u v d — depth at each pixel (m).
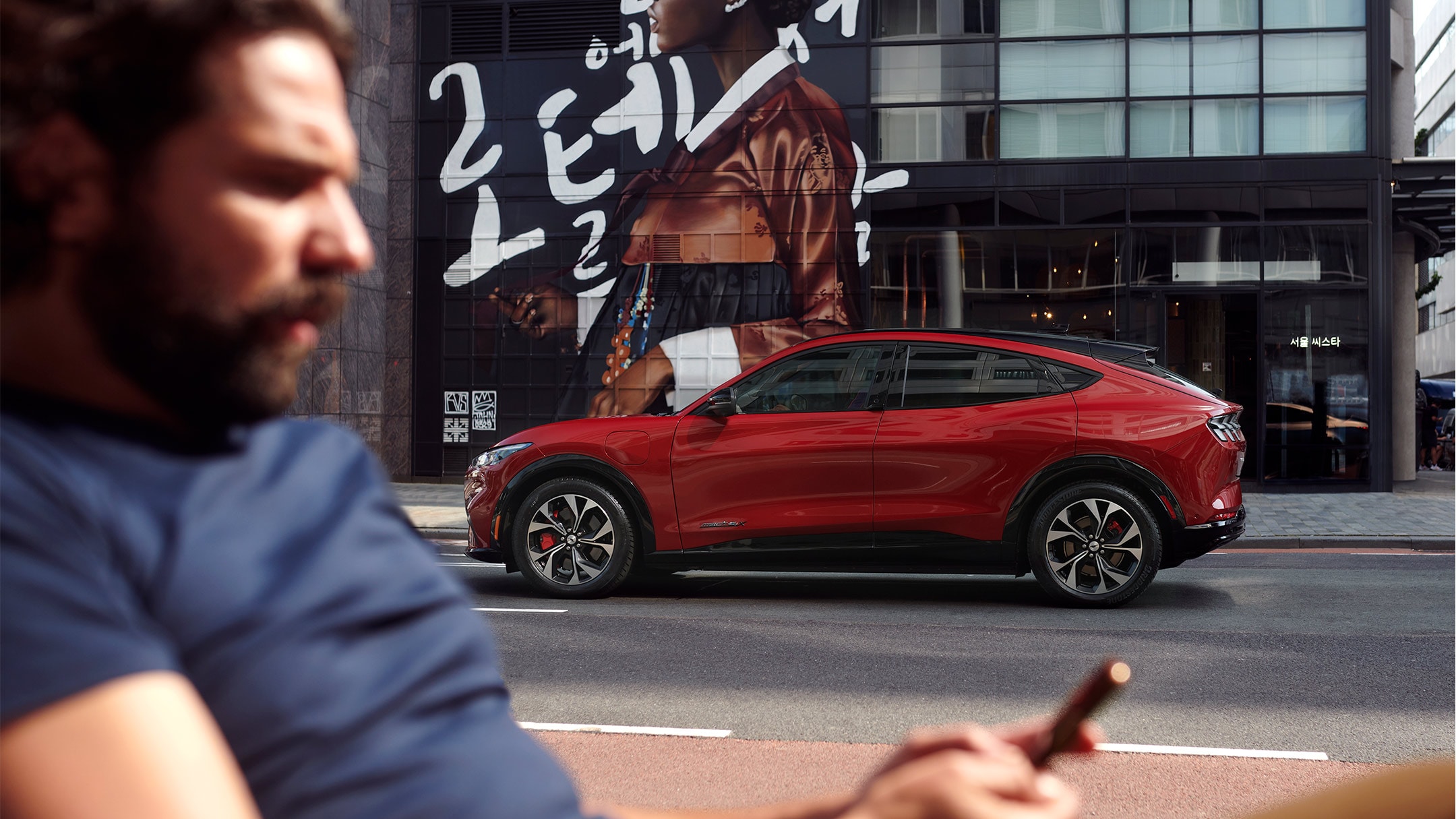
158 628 0.69
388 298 19.62
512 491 8.18
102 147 0.66
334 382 18.19
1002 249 18.14
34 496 0.66
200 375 0.70
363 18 18.97
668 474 7.88
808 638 6.66
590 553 8.21
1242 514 7.71
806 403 7.86
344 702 0.76
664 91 18.86
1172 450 7.42
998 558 7.58
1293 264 17.50
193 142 0.67
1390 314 17.34
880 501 7.62
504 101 19.33
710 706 5.10
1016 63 18.20
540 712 5.00
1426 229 19.38
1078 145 18.06
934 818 0.66
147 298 0.67
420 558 0.90
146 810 0.58
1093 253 17.94
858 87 18.44
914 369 7.79
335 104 0.73
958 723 4.78
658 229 18.84
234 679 0.72
